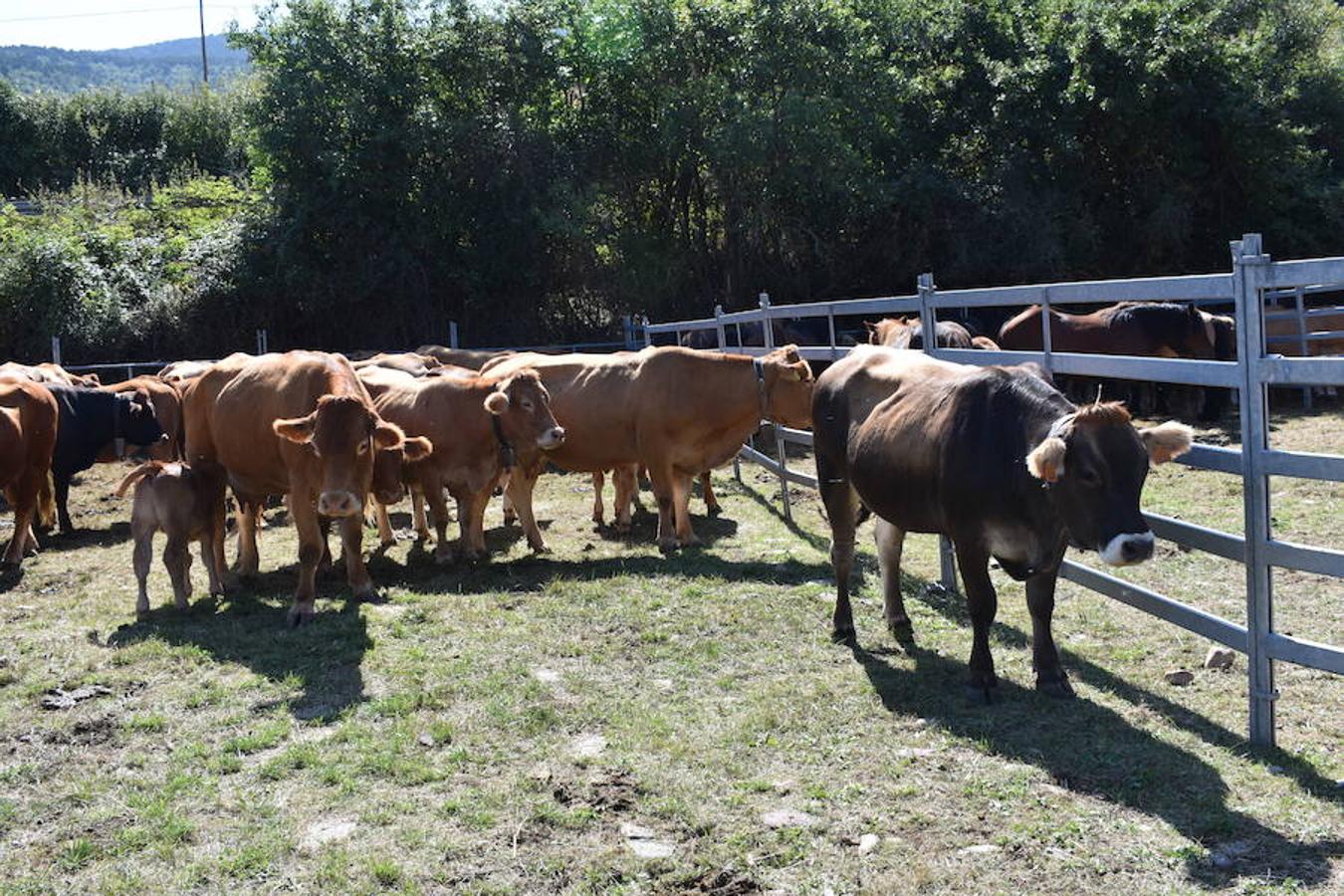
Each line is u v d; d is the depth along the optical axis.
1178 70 24.69
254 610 8.43
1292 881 4.05
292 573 9.70
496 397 9.27
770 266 25.31
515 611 8.05
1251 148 24.70
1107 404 5.10
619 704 6.13
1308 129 25.22
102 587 9.51
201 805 5.11
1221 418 16.41
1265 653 5.12
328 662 7.02
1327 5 30.73
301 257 24.17
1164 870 4.21
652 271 24.39
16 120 42.47
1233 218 26.05
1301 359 4.77
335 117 23.78
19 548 10.55
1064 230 24.59
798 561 9.15
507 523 11.62
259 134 23.67
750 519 11.30
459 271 24.25
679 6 23.48
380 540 10.88
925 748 5.40
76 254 24.28
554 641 7.28
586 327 25.75
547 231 23.20
